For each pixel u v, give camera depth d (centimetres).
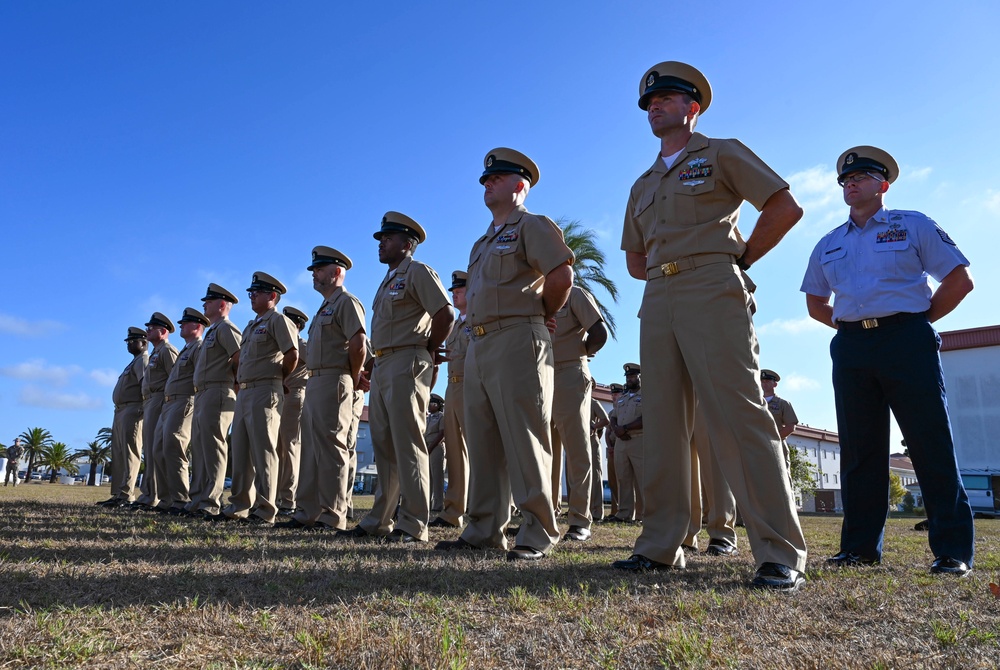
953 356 3450
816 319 489
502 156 498
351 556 396
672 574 347
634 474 1053
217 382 812
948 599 280
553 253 451
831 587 310
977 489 2875
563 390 659
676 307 366
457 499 747
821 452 5488
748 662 187
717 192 363
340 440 645
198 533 530
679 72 390
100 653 184
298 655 188
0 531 491
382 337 574
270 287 768
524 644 203
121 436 1042
